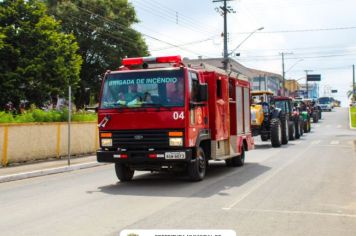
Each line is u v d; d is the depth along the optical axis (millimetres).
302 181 11844
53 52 31250
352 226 7133
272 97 27062
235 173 13711
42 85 30047
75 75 33188
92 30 46656
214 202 9078
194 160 11562
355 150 21391
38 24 30484
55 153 18922
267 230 6848
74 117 21281
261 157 18578
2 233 6930
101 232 6840
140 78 11484
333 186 11008
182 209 8406
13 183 12867
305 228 6988
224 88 13672
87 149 21156
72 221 7613
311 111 53375
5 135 16250
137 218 7703
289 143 26656
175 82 11188
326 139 29766
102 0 46750
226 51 42375
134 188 11203
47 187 11781
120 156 11289
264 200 9258
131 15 49812
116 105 11516
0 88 28516
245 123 15930
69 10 45125
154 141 11141
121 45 47844
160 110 11102
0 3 30438
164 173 14320
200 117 11953
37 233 6883
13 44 29844
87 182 12625
